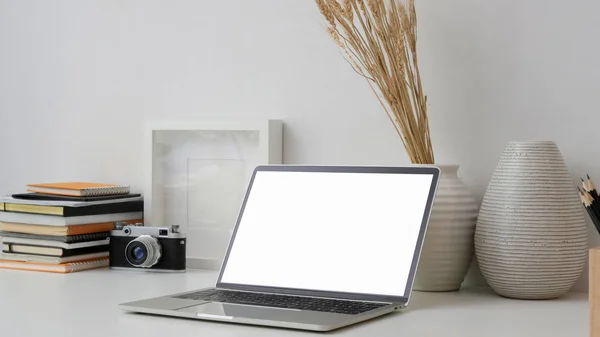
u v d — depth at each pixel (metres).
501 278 1.43
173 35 1.90
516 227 1.41
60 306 1.35
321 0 1.51
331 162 1.74
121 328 1.17
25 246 1.79
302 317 1.20
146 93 1.94
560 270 1.41
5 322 1.22
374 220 1.41
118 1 1.97
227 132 1.82
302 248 1.45
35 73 2.09
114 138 1.99
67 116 2.05
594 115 1.50
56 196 1.80
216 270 1.78
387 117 1.67
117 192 1.86
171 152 1.88
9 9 2.12
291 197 1.50
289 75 1.78
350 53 1.70
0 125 2.13
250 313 1.23
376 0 1.48
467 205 1.50
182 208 1.87
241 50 1.83
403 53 1.48
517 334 1.15
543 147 1.43
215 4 1.85
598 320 1.06
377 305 1.31
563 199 1.42
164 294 1.47
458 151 1.62
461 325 1.21
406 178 1.42
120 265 1.77
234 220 1.81
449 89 1.62
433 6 1.63
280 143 1.78
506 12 1.57
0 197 1.95
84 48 2.02
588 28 1.50
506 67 1.57
